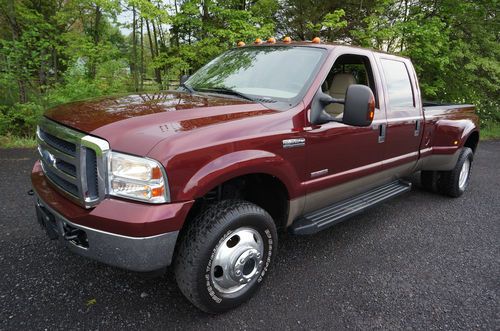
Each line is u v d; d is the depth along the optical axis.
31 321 2.39
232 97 3.09
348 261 3.44
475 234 4.21
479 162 8.24
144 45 12.05
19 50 9.26
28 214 3.92
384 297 2.89
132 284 2.86
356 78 4.01
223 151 2.34
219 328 2.44
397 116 4.07
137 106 2.60
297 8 12.77
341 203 3.70
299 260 3.41
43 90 9.73
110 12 9.91
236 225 2.44
